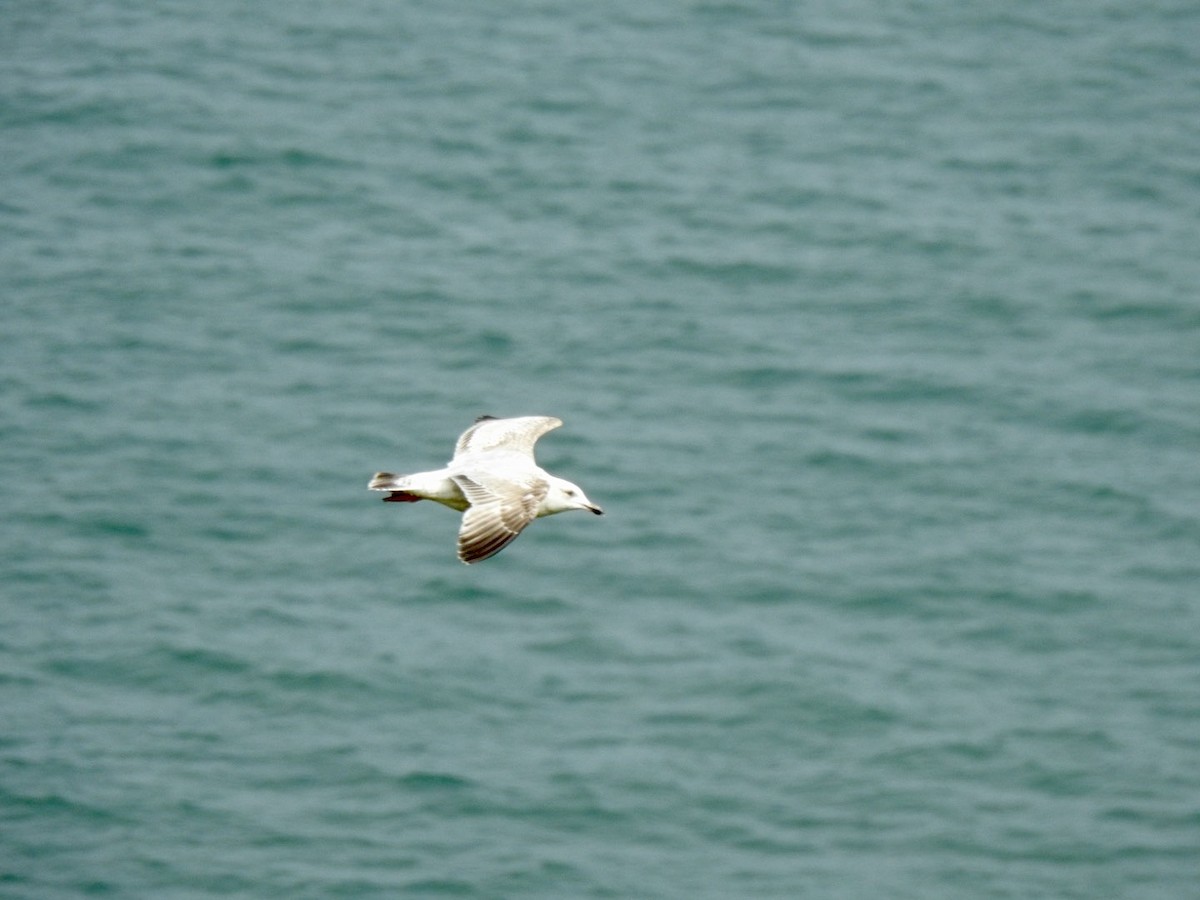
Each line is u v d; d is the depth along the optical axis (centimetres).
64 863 2911
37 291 4347
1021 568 3641
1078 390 4175
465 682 3312
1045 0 5750
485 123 5094
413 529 3700
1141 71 5406
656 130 5109
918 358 4272
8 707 3212
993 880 2941
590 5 5703
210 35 5444
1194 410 4116
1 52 5281
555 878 2916
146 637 3384
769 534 3709
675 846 2988
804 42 5534
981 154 5059
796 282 4525
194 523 3678
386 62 5356
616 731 3225
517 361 4181
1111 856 3011
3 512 3662
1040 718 3291
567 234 4669
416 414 3997
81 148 4881
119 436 3906
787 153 5038
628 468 3856
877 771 3167
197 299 4356
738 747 3200
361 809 3044
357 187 4812
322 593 3522
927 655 3434
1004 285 4528
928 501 3825
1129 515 3797
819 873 2952
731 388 4141
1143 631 3500
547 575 3581
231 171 4834
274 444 3897
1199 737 3253
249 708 3244
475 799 3061
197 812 3022
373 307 4359
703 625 3475
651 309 4397
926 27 5622
